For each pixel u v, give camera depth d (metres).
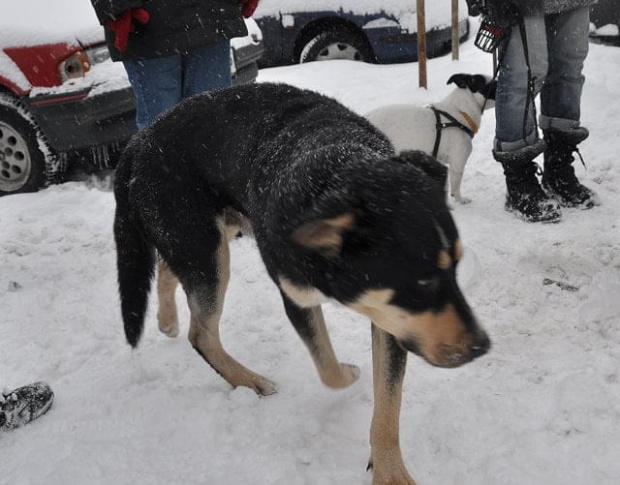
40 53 3.61
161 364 2.42
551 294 2.56
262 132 2.10
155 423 2.14
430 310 1.67
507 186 3.14
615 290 2.44
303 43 5.69
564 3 2.93
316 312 2.06
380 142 1.98
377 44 5.31
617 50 4.70
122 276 2.32
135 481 1.94
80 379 2.38
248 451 2.02
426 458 1.97
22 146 3.84
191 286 2.26
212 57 3.01
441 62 5.12
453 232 1.70
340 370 2.11
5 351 2.54
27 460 2.03
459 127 3.26
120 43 2.77
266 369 2.38
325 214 1.67
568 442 1.95
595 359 2.21
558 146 3.13
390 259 1.66
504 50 2.96
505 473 1.87
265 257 1.95
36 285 2.94
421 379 2.23
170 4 2.81
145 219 2.27
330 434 2.08
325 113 2.09
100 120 3.66
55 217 3.46
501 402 2.10
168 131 2.25
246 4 3.05
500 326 2.44
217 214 2.24
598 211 3.06
